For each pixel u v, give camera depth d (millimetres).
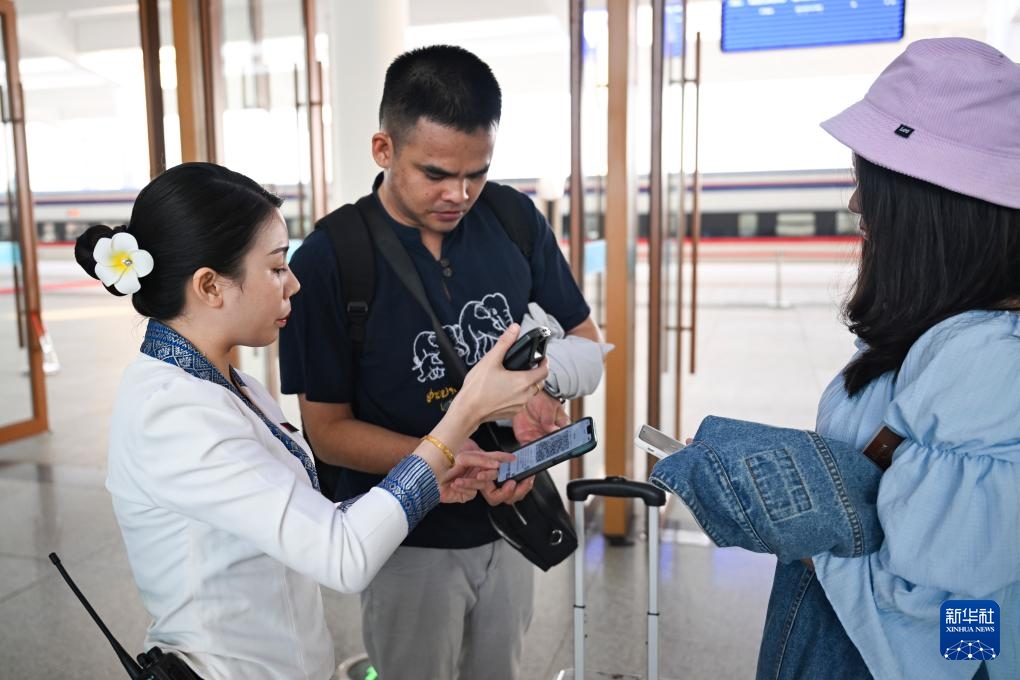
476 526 1652
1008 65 962
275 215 1128
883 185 1001
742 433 1053
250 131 3979
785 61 13297
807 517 969
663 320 3752
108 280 1039
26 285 5324
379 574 1668
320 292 1543
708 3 9531
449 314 1615
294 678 1128
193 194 1051
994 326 936
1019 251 953
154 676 1012
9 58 5125
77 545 3586
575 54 3537
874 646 994
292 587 1144
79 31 13555
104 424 5695
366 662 2568
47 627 2867
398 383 1594
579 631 1771
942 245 969
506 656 1776
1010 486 902
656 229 3602
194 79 3617
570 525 1579
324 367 1570
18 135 5219
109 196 17688
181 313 1098
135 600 3066
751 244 14172
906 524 931
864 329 1062
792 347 8766
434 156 1402
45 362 7727
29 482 4453
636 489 1684
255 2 3953
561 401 1686
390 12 4055
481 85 1395
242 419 1052
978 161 936
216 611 1069
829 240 13828
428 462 1115
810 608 1129
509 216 1737
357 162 4129
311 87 4051
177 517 1059
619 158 3365
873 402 1072
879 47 12703
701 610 2980
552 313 1853
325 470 1709
